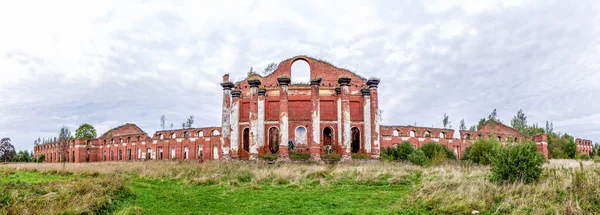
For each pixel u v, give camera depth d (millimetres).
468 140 60531
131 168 31344
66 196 14781
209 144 57375
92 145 76250
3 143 92938
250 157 37125
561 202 11797
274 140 43875
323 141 43281
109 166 34938
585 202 11359
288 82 37531
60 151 77938
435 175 22219
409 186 19812
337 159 37094
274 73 47719
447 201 13289
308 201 15594
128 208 14016
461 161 34438
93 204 13414
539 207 11297
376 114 40438
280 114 36812
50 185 18406
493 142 33875
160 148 63844
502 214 11555
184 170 26969
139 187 20422
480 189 14320
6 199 14031
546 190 13195
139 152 67000
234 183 21438
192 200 16156
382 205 14375
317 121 36812
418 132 56750
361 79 46562
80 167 34250
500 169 16578
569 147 69188
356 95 44562
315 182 21672
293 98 43625
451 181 16875
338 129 41188
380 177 22297
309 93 43688
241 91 45188
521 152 16672
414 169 26438
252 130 37812
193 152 58906
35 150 98875
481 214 11766
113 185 17922
